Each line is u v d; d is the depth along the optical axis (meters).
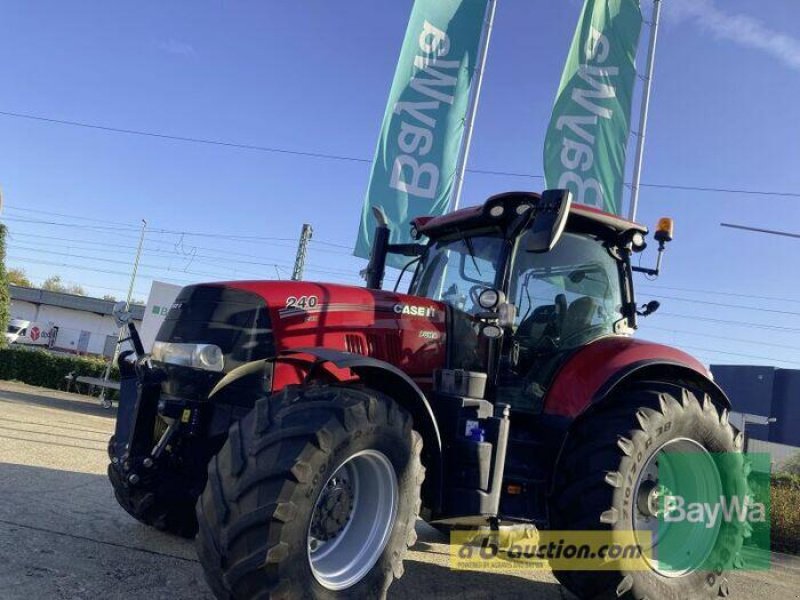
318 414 2.64
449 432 3.32
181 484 3.38
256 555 2.42
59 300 45.62
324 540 2.80
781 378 35.62
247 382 3.14
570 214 4.12
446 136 9.45
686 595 3.60
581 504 3.34
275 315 3.22
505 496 3.51
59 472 5.46
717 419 3.89
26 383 17.92
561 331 4.10
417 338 3.63
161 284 12.73
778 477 12.45
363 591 2.74
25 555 3.38
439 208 9.35
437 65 9.52
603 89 9.98
